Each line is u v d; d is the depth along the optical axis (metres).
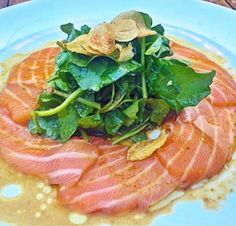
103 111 0.16
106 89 0.16
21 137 0.17
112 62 0.16
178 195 0.16
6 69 0.21
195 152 0.16
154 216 0.15
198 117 0.17
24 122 0.17
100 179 0.16
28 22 0.22
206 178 0.16
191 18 0.22
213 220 0.15
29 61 0.20
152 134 0.17
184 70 0.17
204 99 0.18
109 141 0.17
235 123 0.18
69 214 0.15
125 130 0.17
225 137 0.17
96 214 0.15
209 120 0.17
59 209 0.15
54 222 0.15
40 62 0.20
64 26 0.19
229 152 0.17
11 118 0.18
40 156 0.16
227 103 0.18
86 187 0.15
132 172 0.16
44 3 0.23
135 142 0.17
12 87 0.19
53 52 0.20
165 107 0.17
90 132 0.17
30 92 0.18
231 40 0.22
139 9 0.23
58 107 0.16
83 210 0.15
